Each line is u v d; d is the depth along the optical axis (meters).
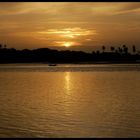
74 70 135.62
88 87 49.94
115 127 19.86
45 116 23.52
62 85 55.19
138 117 23.12
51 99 33.84
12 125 20.52
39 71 128.62
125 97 35.31
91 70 129.75
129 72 105.50
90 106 28.41
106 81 64.88
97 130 19.22
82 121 21.62
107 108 27.23
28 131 18.94
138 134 18.28
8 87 51.06
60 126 20.20
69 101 32.09
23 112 25.31
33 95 38.22
